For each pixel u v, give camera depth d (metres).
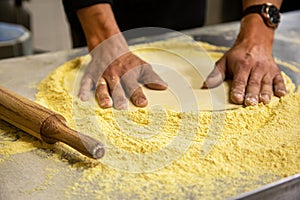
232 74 0.87
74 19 1.13
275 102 0.78
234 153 0.63
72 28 1.20
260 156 0.63
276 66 0.88
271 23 0.94
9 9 2.08
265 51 0.90
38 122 0.65
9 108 0.69
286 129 0.70
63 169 0.61
